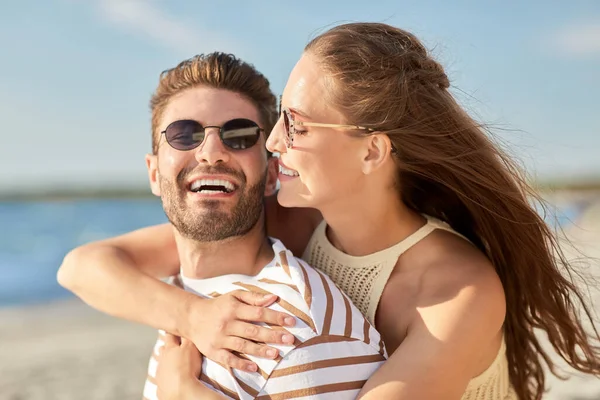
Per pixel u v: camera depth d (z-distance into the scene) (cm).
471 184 232
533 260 241
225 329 201
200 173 225
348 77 217
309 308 198
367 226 229
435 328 198
